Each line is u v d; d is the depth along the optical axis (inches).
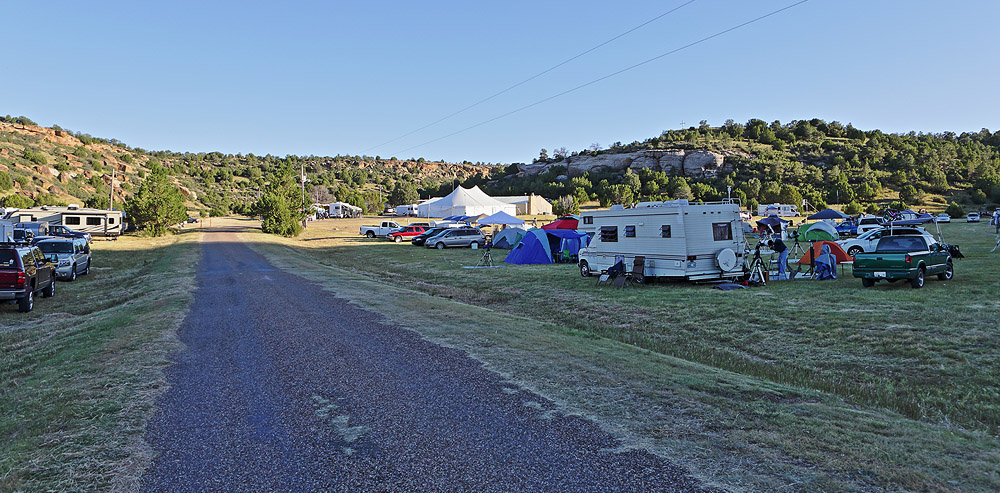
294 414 216.2
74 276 824.3
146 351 325.4
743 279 650.8
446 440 187.3
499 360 294.7
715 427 194.5
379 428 199.9
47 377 275.9
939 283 593.3
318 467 168.4
